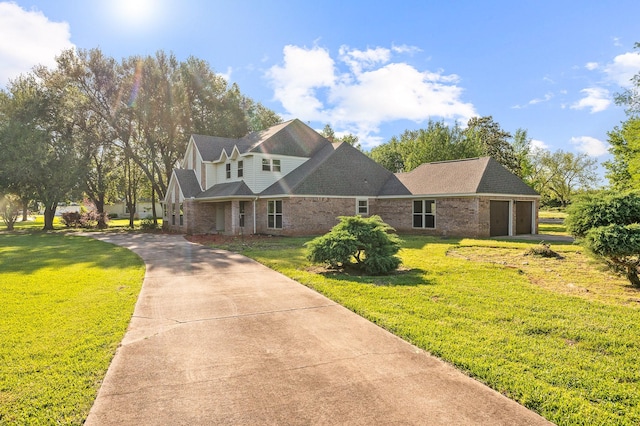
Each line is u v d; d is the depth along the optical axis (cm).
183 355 433
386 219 2306
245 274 930
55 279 880
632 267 771
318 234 2102
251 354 436
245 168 2292
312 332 508
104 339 480
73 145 3039
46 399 334
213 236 2084
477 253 1285
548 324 525
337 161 2280
